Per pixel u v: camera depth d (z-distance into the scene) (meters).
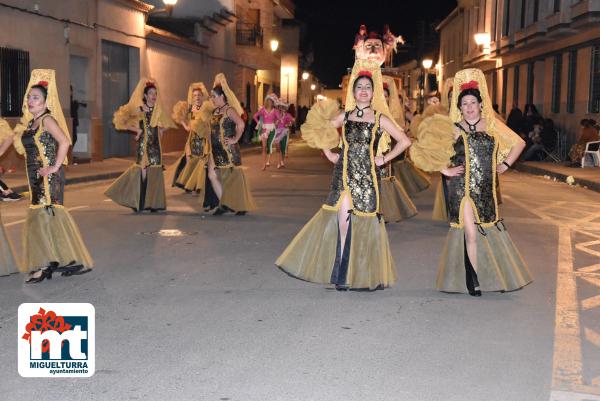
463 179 7.30
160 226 11.41
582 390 5.04
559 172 21.17
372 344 5.90
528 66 33.38
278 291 7.49
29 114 7.78
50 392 4.88
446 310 6.89
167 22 33.91
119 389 4.93
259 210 13.35
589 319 6.68
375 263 7.30
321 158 29.14
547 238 10.86
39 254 7.65
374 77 7.23
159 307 6.87
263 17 45.62
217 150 12.38
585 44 26.19
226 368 5.33
